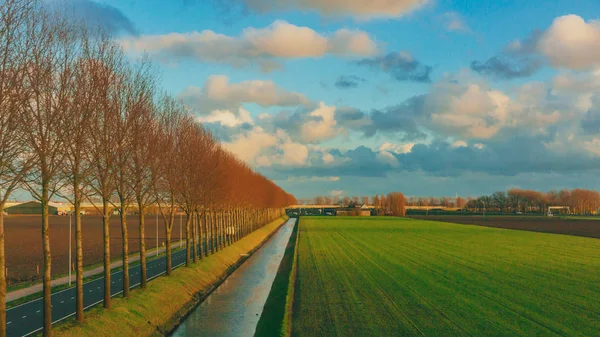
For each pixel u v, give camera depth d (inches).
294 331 1402.6
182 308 1889.8
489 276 2401.6
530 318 1526.8
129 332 1393.9
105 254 1473.9
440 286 2118.6
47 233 1107.9
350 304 1755.7
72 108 1120.8
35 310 1590.8
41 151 1023.0
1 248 968.3
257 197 5354.3
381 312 1622.8
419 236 5418.3
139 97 1606.8
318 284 2199.8
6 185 973.2
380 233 5954.7
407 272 2566.4
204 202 2738.7
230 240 4128.9
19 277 2452.0
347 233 5940.0
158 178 1883.6
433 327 1423.5
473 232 6122.1
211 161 2800.2
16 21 930.7
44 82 1027.9
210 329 1656.0
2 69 895.1
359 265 2878.9
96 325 1309.1
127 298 1644.9
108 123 1381.6
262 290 2397.9
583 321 1486.2
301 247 4109.3
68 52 1135.0
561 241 4653.1
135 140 1547.7
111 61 1423.5
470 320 1502.2
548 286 2106.3
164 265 2832.2
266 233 6314.0
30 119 1000.2
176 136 2299.5
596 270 2605.8
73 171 1214.3
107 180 1515.7
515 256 3319.4
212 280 2559.1
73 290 1983.3
